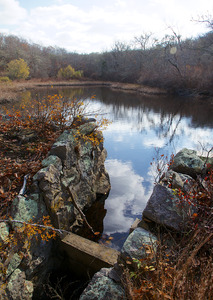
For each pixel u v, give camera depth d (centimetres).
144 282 207
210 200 297
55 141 496
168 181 347
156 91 3048
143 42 4641
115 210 546
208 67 2658
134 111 1828
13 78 3606
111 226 490
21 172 413
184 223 273
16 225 326
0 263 292
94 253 355
